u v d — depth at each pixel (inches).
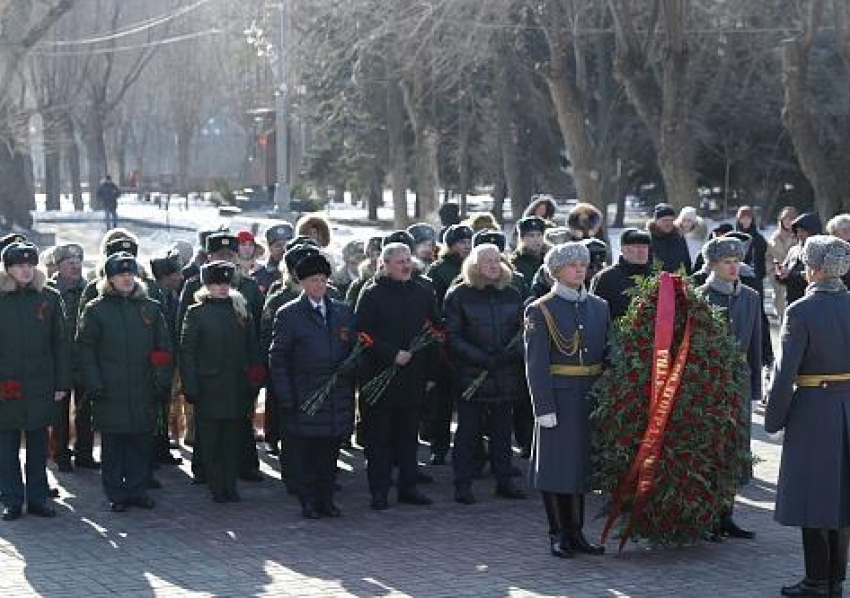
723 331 399.2
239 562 397.7
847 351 350.9
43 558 402.6
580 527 409.7
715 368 394.6
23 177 2145.7
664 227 574.9
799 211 1878.7
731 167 1875.0
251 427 522.9
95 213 2694.4
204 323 477.7
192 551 411.5
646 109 1120.8
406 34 1508.4
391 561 398.6
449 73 1706.4
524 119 1904.5
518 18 1636.3
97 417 462.3
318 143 2228.1
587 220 618.2
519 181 1875.0
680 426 393.1
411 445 481.4
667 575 381.7
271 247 597.3
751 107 1765.5
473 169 2161.7
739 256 438.9
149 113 3703.3
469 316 475.2
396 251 473.1
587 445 398.6
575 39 1307.8
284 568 390.3
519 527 444.1
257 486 515.5
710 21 1551.4
